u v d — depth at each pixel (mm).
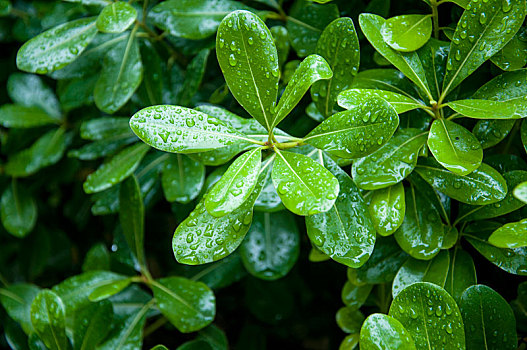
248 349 863
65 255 917
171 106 645
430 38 694
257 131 679
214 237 652
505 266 670
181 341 867
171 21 750
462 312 664
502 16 658
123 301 782
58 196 941
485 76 706
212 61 807
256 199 667
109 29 712
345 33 673
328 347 900
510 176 666
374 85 699
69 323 762
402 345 642
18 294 829
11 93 865
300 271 854
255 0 781
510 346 664
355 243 655
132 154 758
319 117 727
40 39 745
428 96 676
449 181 667
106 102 757
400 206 665
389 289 733
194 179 745
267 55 648
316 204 617
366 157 669
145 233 903
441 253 688
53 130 866
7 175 867
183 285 755
